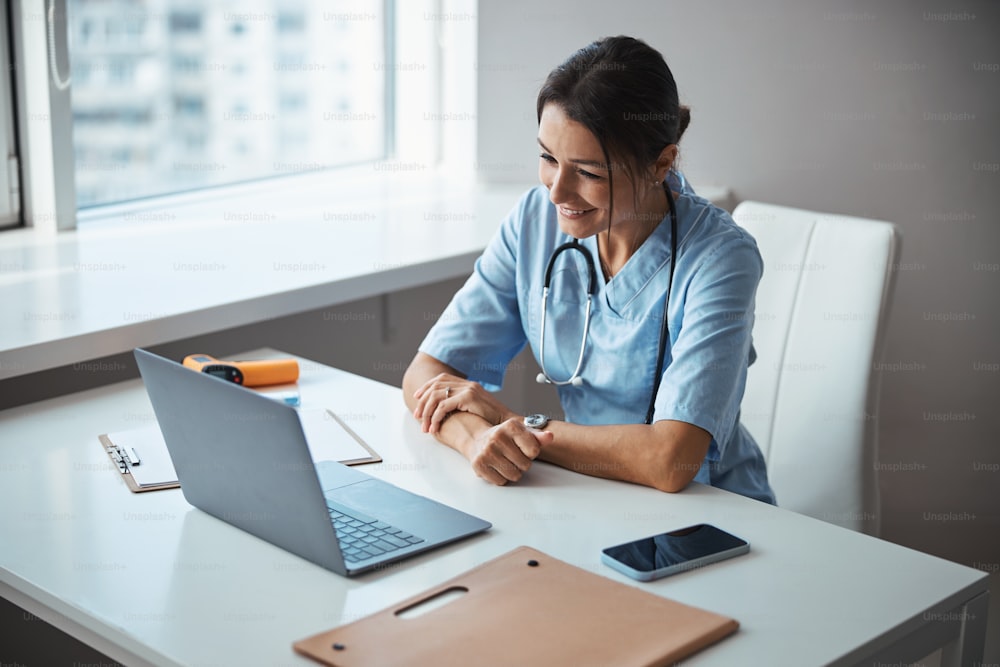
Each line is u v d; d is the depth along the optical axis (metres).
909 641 1.04
